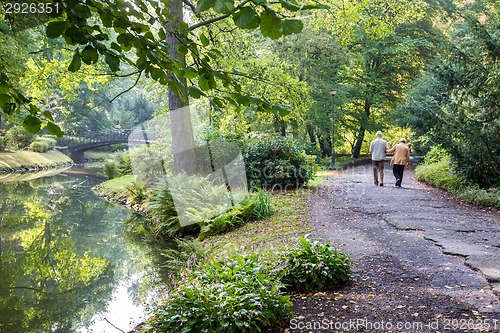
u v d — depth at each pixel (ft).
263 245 24.07
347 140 111.65
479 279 17.26
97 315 19.53
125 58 7.47
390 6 70.23
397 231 26.96
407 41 89.51
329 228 28.25
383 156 48.73
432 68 43.42
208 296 13.73
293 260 17.35
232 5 5.18
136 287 22.76
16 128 118.11
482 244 23.29
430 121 42.63
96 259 29.78
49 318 20.01
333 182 51.60
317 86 76.28
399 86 101.96
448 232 26.45
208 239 27.45
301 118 49.90
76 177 93.66
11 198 61.98
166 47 7.69
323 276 16.72
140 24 7.40
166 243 30.14
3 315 20.56
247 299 13.84
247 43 46.32
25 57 40.57
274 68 44.52
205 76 8.11
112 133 126.72
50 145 133.59
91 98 137.28
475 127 40.24
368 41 90.53
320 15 55.72
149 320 15.56
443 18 96.89
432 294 15.64
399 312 14.11
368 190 45.16
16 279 26.30
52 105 107.34
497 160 39.81
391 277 17.84
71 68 6.97
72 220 44.75
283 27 5.59
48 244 34.91
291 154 45.75
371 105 98.37
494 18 43.65
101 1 7.28
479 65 40.73
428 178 51.80
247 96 8.02
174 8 27.96
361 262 20.22
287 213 33.45
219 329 12.65
